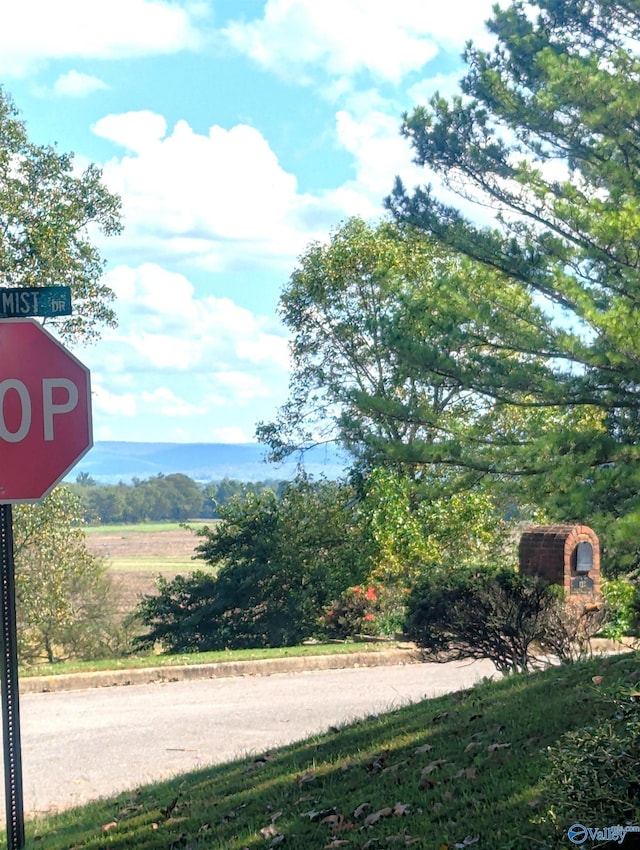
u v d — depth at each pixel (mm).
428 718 8133
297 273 31078
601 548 13250
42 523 26047
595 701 6773
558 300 14148
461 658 10594
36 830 7809
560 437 13109
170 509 179125
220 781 8109
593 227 13352
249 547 30109
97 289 25984
